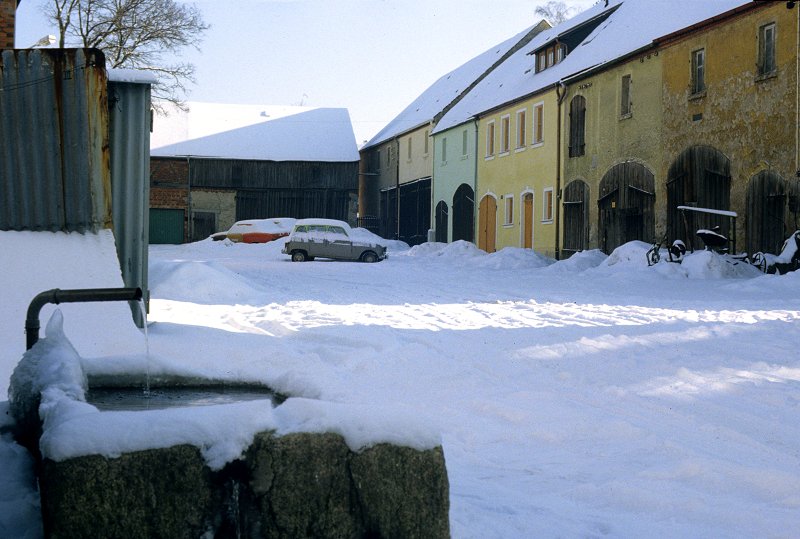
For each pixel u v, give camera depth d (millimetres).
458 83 59531
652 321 13453
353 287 21891
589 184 35812
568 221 37688
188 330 11109
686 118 29031
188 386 4523
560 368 9352
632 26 35281
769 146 25125
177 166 61469
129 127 10141
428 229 56500
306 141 64875
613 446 6332
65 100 9234
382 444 3031
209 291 17531
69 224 9219
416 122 58688
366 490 3010
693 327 12406
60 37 39844
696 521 4719
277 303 16719
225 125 65188
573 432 6684
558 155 38469
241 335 11062
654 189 30953
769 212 25141
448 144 53031
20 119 9180
